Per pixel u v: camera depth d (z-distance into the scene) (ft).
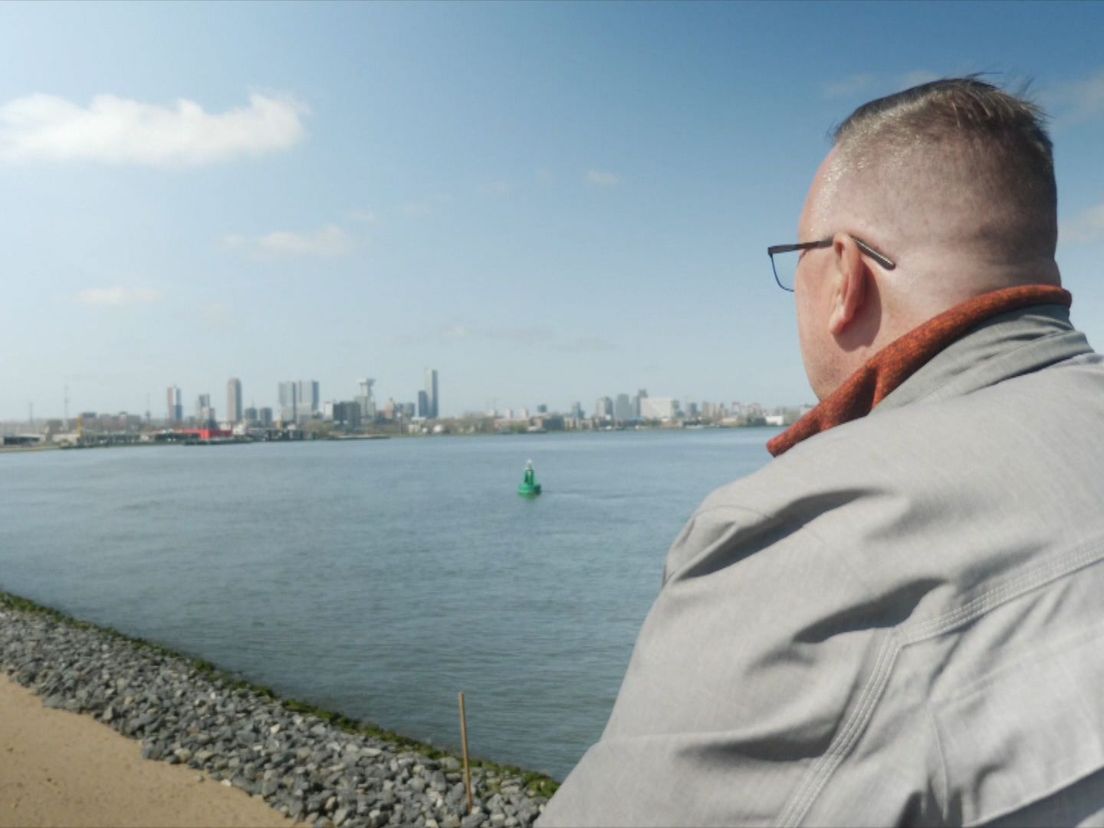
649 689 3.56
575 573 108.58
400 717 53.42
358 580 106.73
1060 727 3.16
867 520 3.44
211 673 64.13
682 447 651.25
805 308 4.76
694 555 3.74
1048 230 4.30
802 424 4.51
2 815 35.22
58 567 124.88
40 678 59.93
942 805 3.17
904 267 4.22
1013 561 3.37
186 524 181.16
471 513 191.72
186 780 39.73
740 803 3.27
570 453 569.64
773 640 3.35
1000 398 3.83
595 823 3.45
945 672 3.24
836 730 3.25
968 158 4.15
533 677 62.49
